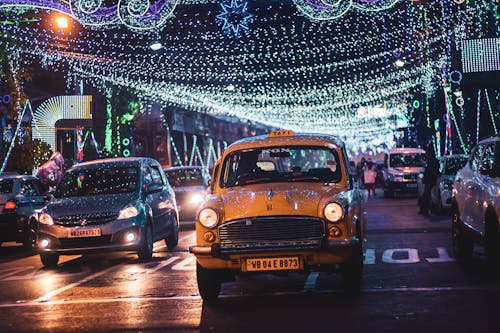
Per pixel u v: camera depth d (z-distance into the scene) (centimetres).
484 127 3228
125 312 848
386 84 4441
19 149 2402
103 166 1532
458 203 1203
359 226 940
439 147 3619
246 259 857
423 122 4219
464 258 1200
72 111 2602
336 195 892
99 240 1379
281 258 853
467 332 660
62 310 885
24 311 893
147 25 2683
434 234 1658
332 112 5519
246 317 785
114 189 1483
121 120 3806
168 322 774
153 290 1016
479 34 3019
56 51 3048
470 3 3028
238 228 860
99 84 3594
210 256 859
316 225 855
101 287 1073
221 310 834
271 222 855
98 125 3625
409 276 1036
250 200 877
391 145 6191
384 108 5481
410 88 4316
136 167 1531
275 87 4300
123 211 1394
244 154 1030
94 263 1448
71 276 1240
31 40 2869
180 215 2395
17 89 2352
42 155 2444
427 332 669
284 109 5062
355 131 6900
